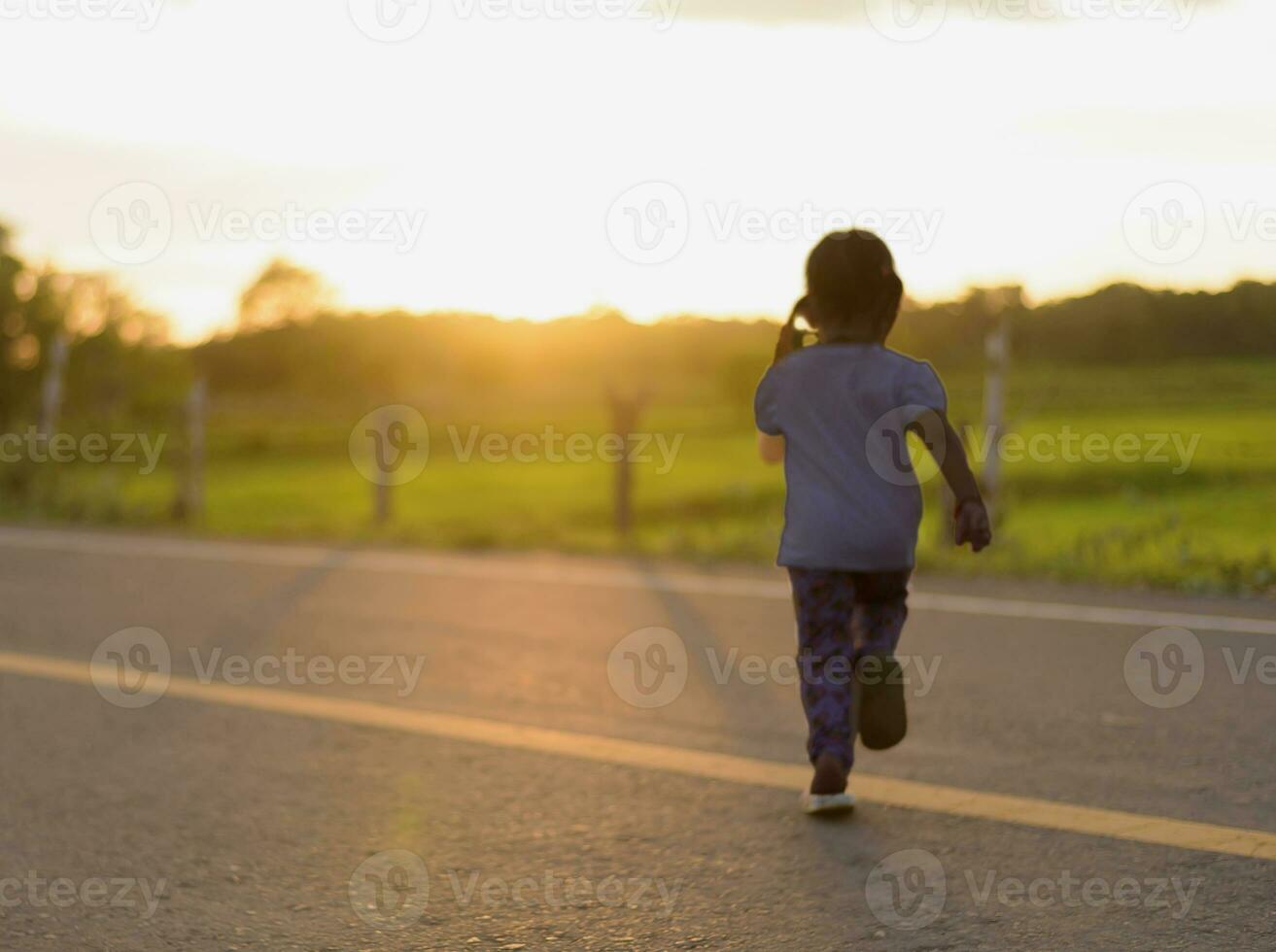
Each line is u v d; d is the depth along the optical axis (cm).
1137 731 888
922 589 1538
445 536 2158
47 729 948
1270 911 573
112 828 721
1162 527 1852
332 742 900
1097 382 6819
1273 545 1934
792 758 845
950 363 3306
